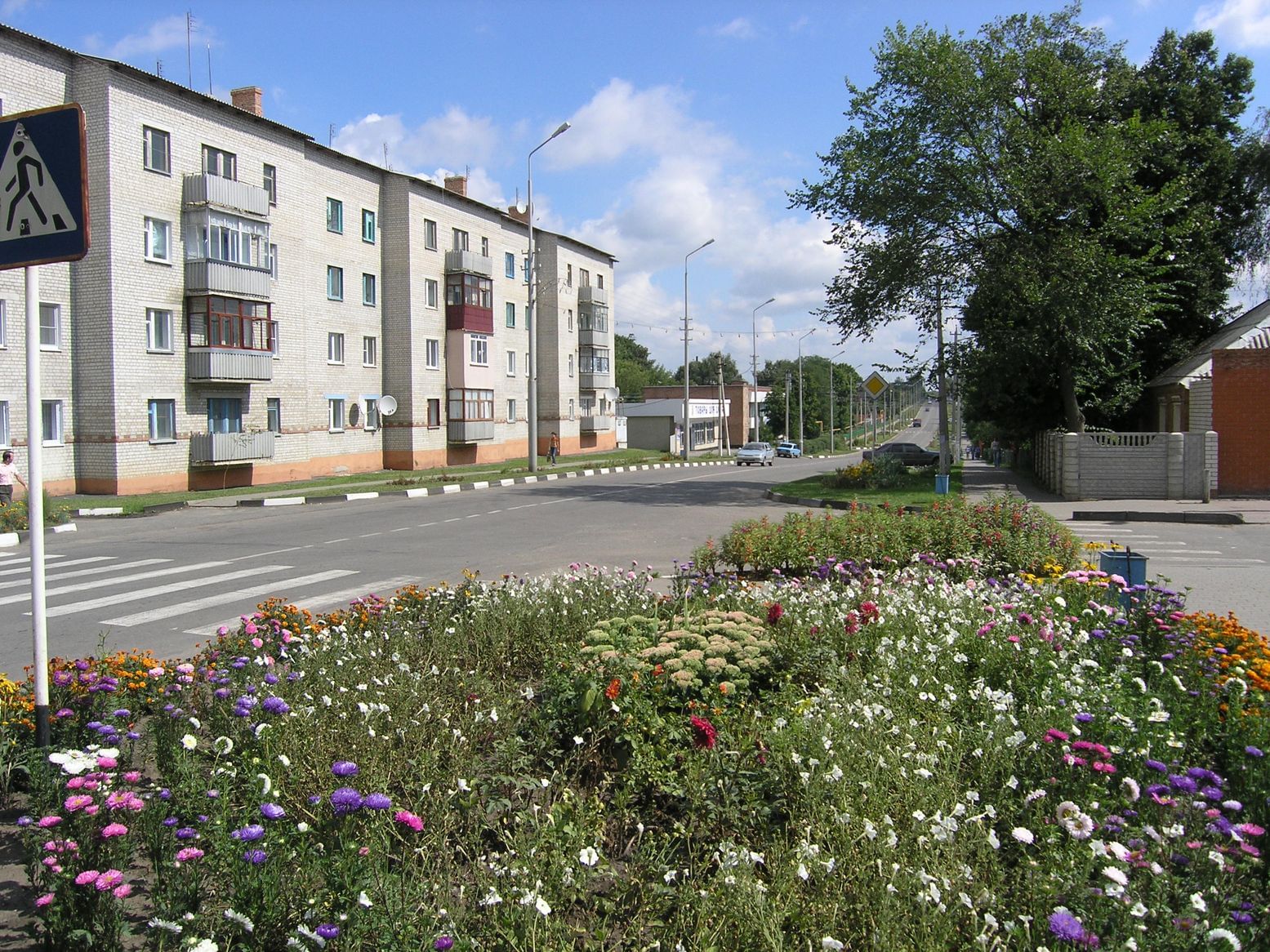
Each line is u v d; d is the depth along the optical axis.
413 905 2.98
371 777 4.05
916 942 2.72
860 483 26.12
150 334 26.77
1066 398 27.69
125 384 25.73
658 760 4.15
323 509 22.69
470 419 42.84
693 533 16.28
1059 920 2.54
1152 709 4.43
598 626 6.30
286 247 32.31
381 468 39.31
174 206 27.47
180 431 27.70
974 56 25.11
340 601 10.59
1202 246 30.31
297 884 3.08
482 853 3.66
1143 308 24.75
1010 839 3.46
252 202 29.53
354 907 2.85
